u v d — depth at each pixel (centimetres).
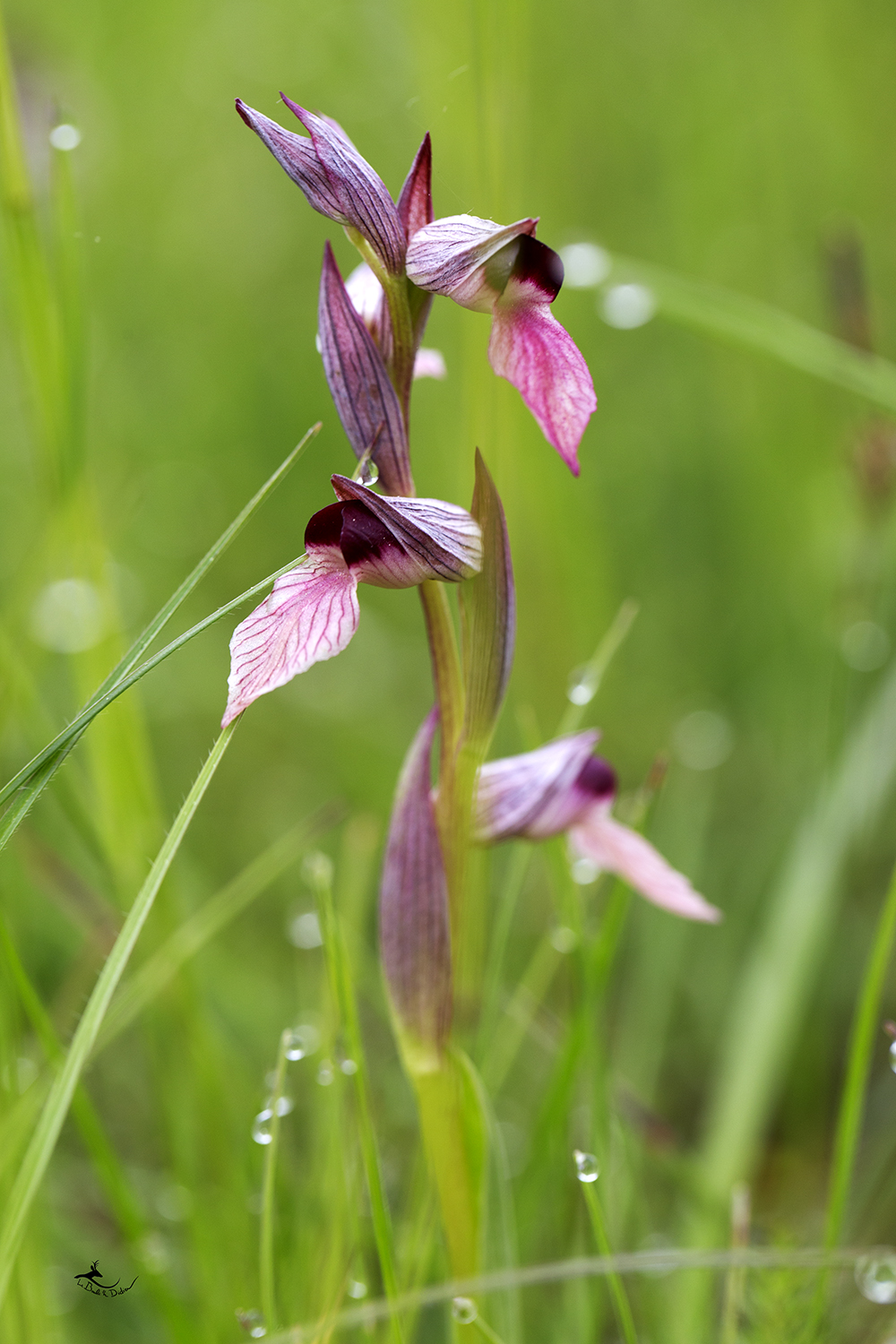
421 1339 44
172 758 67
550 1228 44
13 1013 43
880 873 58
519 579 60
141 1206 45
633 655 72
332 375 38
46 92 73
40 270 44
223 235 90
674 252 81
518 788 39
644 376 81
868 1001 40
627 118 84
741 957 58
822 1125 48
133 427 82
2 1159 40
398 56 73
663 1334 42
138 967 44
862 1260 39
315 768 68
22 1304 40
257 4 89
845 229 48
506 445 46
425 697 75
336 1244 40
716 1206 44
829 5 83
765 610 71
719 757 64
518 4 45
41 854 45
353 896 45
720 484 76
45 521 45
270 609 37
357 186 37
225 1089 44
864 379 46
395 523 37
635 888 41
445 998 39
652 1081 48
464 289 37
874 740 50
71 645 44
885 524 52
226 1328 41
